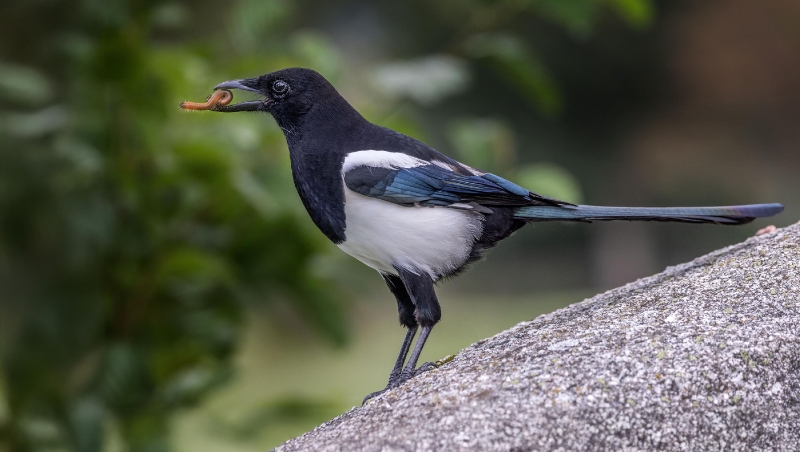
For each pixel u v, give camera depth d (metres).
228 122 9.49
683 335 5.71
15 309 9.67
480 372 5.82
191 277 9.90
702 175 33.88
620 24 30.62
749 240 7.62
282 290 10.10
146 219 9.51
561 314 7.15
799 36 30.58
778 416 5.34
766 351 5.49
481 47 11.07
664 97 32.97
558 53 31.52
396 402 5.86
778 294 6.12
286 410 9.91
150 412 9.59
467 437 5.16
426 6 29.64
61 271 9.64
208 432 9.88
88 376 9.84
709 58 31.53
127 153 9.41
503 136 10.42
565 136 33.47
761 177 33.66
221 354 10.07
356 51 30.12
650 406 5.23
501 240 8.20
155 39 13.09
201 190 9.55
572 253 35.44
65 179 9.39
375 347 24.78
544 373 5.53
